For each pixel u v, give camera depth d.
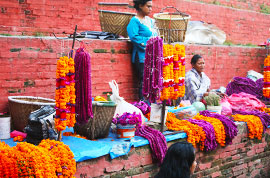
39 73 5.66
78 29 7.63
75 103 4.17
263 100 7.79
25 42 5.48
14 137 4.61
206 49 8.66
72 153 3.74
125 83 6.86
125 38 7.09
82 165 4.00
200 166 5.50
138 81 7.06
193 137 5.23
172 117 5.53
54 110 4.40
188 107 5.79
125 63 6.84
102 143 4.40
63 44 5.92
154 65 4.72
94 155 4.05
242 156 6.39
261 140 6.84
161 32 7.54
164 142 4.81
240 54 9.71
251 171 6.66
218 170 5.88
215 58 8.96
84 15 7.69
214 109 6.23
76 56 4.15
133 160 4.56
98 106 4.57
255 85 7.94
